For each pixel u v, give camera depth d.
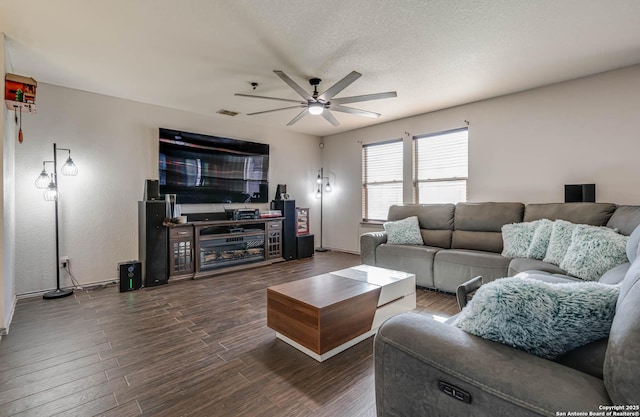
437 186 4.82
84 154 3.77
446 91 3.85
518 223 3.42
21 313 2.90
